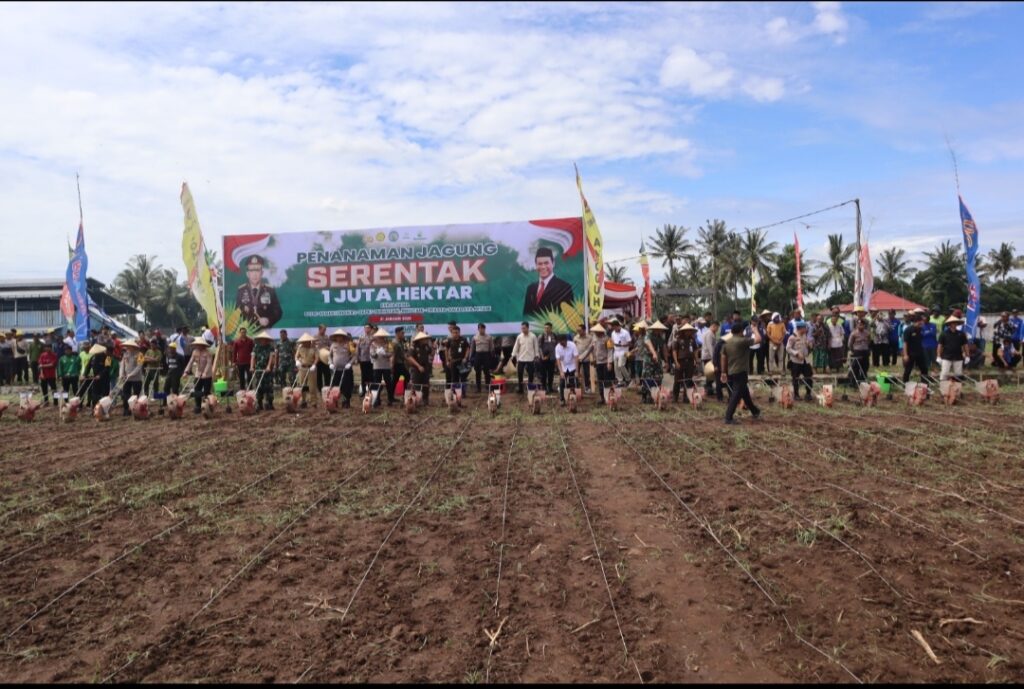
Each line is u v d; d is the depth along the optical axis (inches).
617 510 287.9
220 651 178.7
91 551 253.4
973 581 210.2
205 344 611.2
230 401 692.7
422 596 210.1
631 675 163.5
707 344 645.3
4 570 237.5
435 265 768.3
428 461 386.9
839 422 474.0
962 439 402.3
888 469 339.0
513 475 349.7
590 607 200.1
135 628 193.3
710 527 261.3
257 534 268.4
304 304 791.1
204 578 226.2
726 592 206.5
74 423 581.3
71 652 180.2
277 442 456.8
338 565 234.8
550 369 693.3
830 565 223.0
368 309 780.6
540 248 751.1
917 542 241.1
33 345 855.7
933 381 631.8
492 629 188.4
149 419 588.7
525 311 754.2
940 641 175.8
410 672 166.9
